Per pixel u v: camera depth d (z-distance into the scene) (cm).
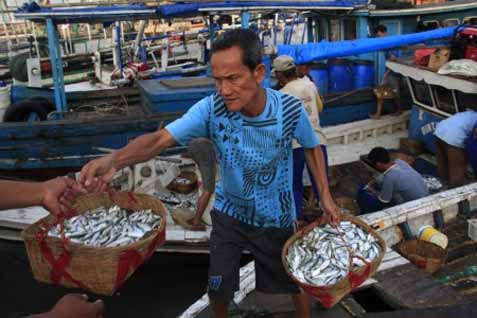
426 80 689
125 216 250
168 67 1234
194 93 698
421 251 425
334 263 243
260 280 280
